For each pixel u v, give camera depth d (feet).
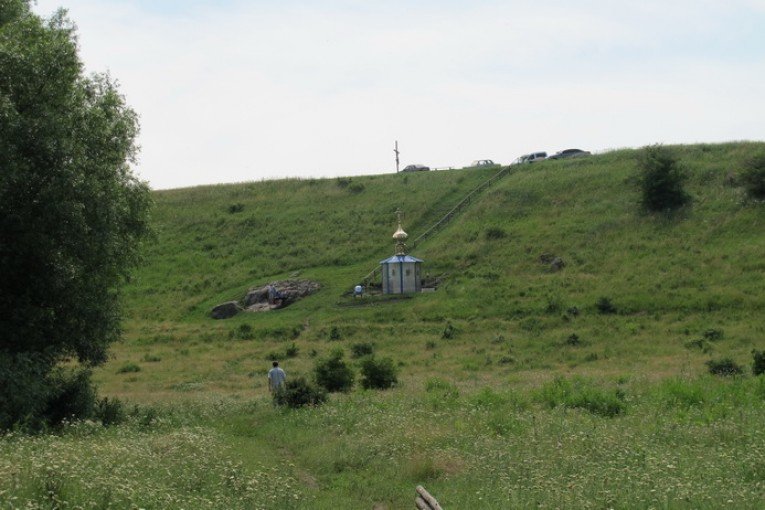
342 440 59.11
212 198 286.46
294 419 73.10
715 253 180.24
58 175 72.79
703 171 225.76
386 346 152.76
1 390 64.59
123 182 90.27
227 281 215.31
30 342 77.20
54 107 76.95
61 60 76.18
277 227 252.42
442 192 262.26
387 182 281.95
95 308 82.94
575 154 297.33
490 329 158.40
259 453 55.93
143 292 213.66
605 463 44.52
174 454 46.34
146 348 165.27
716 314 152.56
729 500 34.83
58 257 75.25
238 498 39.24
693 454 47.21
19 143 71.31
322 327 169.68
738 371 101.30
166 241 250.78
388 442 56.75
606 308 160.56
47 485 34.73
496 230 215.72
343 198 271.90
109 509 33.60
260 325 177.17
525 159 299.17
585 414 68.90
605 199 225.97
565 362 131.95
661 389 78.79
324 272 212.23
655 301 160.97
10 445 46.19
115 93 89.30
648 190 209.56
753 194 201.98
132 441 51.85
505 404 76.38
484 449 50.78
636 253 188.75
